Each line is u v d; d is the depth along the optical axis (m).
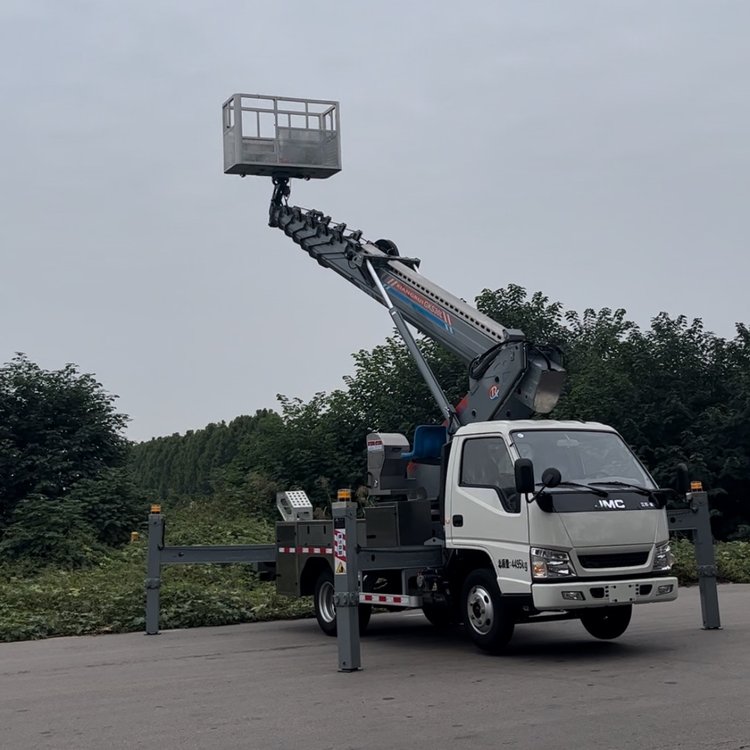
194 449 59.25
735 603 15.89
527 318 33.56
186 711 8.45
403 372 31.97
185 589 15.91
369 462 13.38
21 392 31.22
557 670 9.86
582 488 10.54
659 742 6.84
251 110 16.42
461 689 8.99
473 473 11.27
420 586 11.67
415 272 14.18
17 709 8.79
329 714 8.12
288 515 14.95
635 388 30.19
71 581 18.59
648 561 10.63
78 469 30.52
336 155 16.75
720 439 29.25
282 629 14.35
